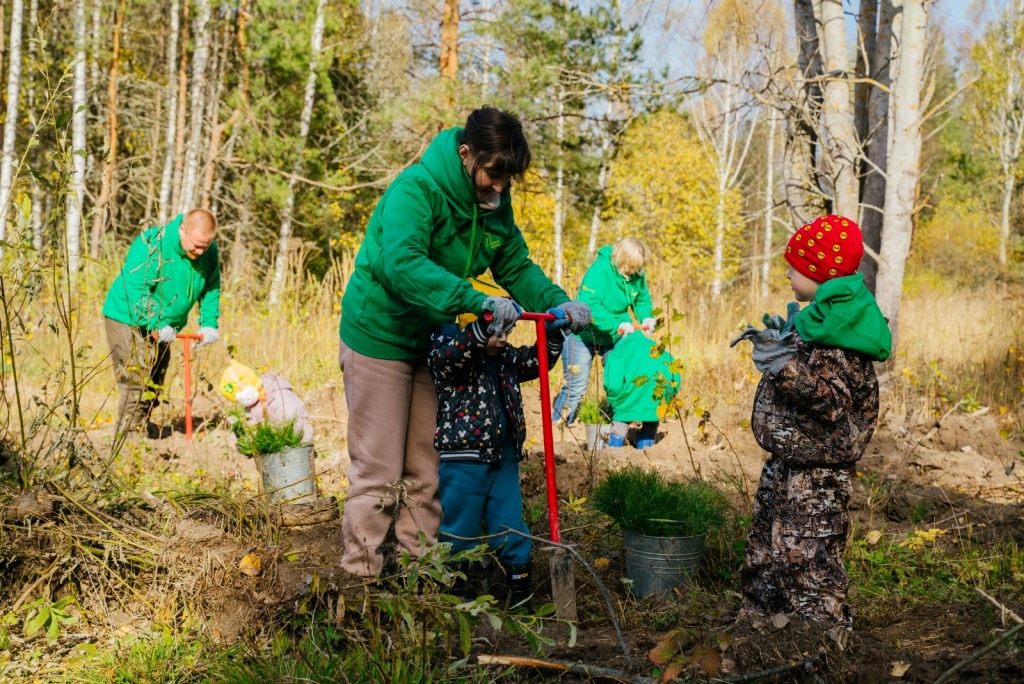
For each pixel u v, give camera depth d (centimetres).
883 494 502
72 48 1647
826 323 307
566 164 1681
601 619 345
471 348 325
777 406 323
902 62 743
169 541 364
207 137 2070
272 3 1725
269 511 400
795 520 320
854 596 375
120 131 2041
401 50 1964
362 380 346
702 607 352
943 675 248
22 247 359
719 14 786
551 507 330
